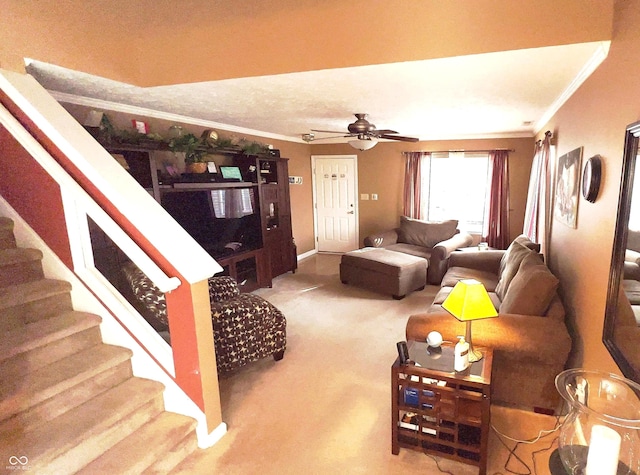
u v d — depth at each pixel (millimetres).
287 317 3752
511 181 5496
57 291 2045
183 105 3332
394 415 1852
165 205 3592
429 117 4055
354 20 2119
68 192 1976
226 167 4340
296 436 2061
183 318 1927
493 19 1902
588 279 2078
